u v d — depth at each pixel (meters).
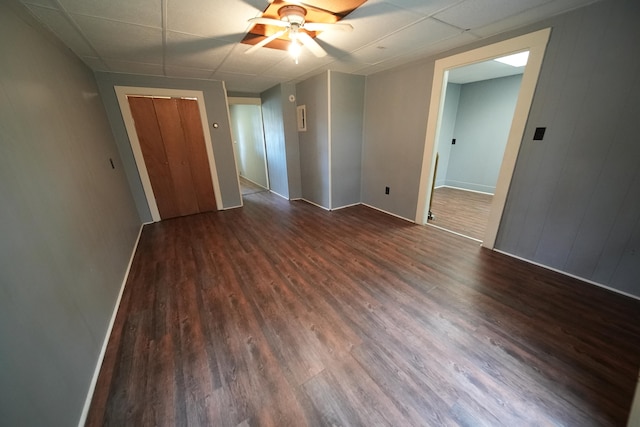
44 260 1.15
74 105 2.11
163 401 1.27
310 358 1.49
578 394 1.24
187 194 4.20
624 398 1.22
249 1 1.61
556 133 2.07
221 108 4.16
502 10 1.83
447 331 1.66
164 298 2.09
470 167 5.54
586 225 2.04
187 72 3.38
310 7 1.72
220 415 1.20
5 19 1.30
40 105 1.49
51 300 1.15
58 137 1.63
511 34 2.20
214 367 1.45
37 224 1.16
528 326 1.68
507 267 2.40
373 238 3.16
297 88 4.39
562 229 2.18
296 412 1.21
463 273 2.33
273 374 1.40
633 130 1.72
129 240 2.86
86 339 1.40
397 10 1.80
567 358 1.44
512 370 1.38
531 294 2.00
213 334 1.70
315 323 1.77
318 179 4.45
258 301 2.02
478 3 1.72
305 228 3.56
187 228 3.68
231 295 2.11
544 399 1.23
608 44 1.73
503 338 1.59
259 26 1.97
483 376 1.35
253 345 1.60
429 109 3.08
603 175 1.89
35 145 1.32
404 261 2.58
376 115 3.86
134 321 1.83
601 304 1.86
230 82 4.16
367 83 3.88
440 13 1.86
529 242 2.43
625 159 1.78
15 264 0.96
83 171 1.93
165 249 3.01
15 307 0.92
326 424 1.15
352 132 4.09
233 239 3.25
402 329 1.69
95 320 1.56
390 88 3.53
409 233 3.29
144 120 3.63
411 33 2.22
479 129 5.23
